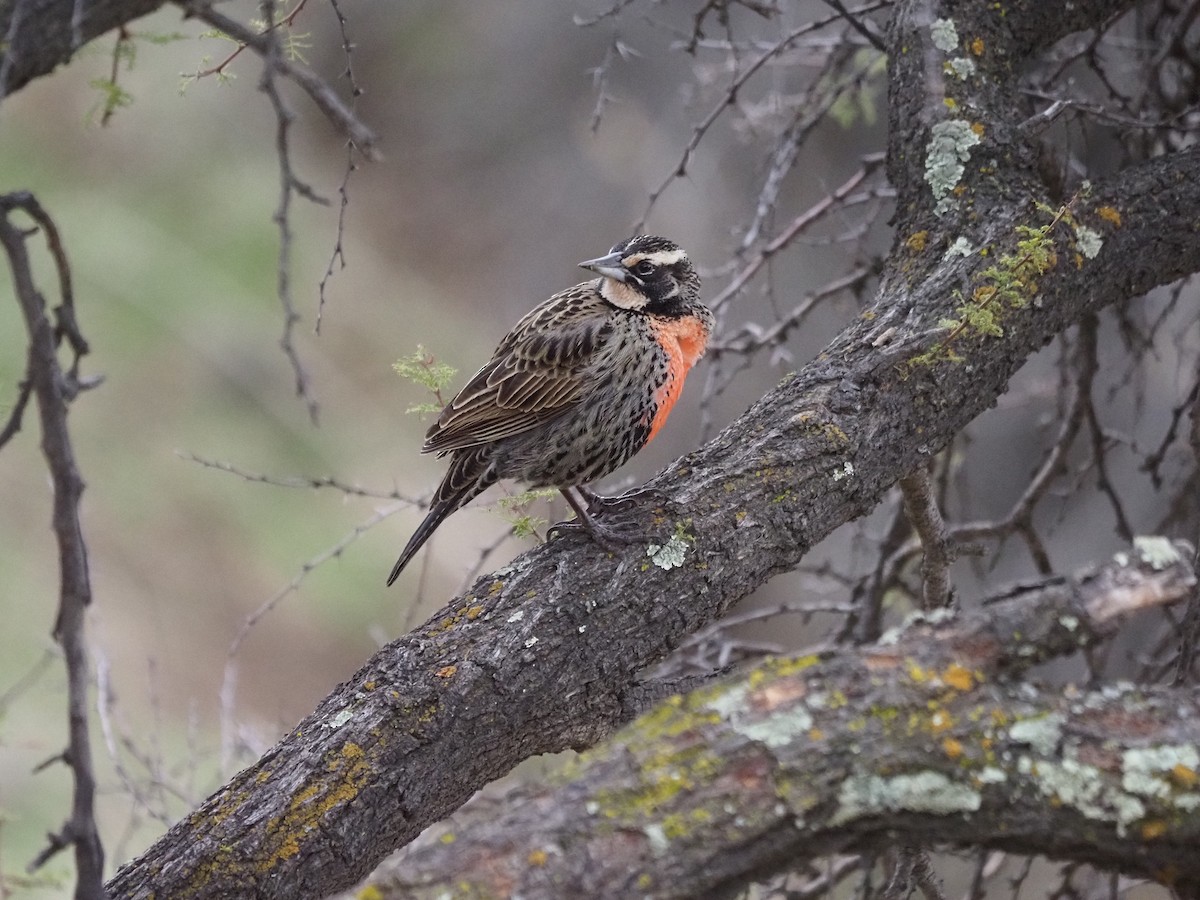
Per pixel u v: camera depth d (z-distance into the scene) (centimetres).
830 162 1964
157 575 2314
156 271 2675
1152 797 536
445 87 2864
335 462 2548
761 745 558
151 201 2773
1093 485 1811
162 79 2809
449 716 744
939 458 1309
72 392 585
